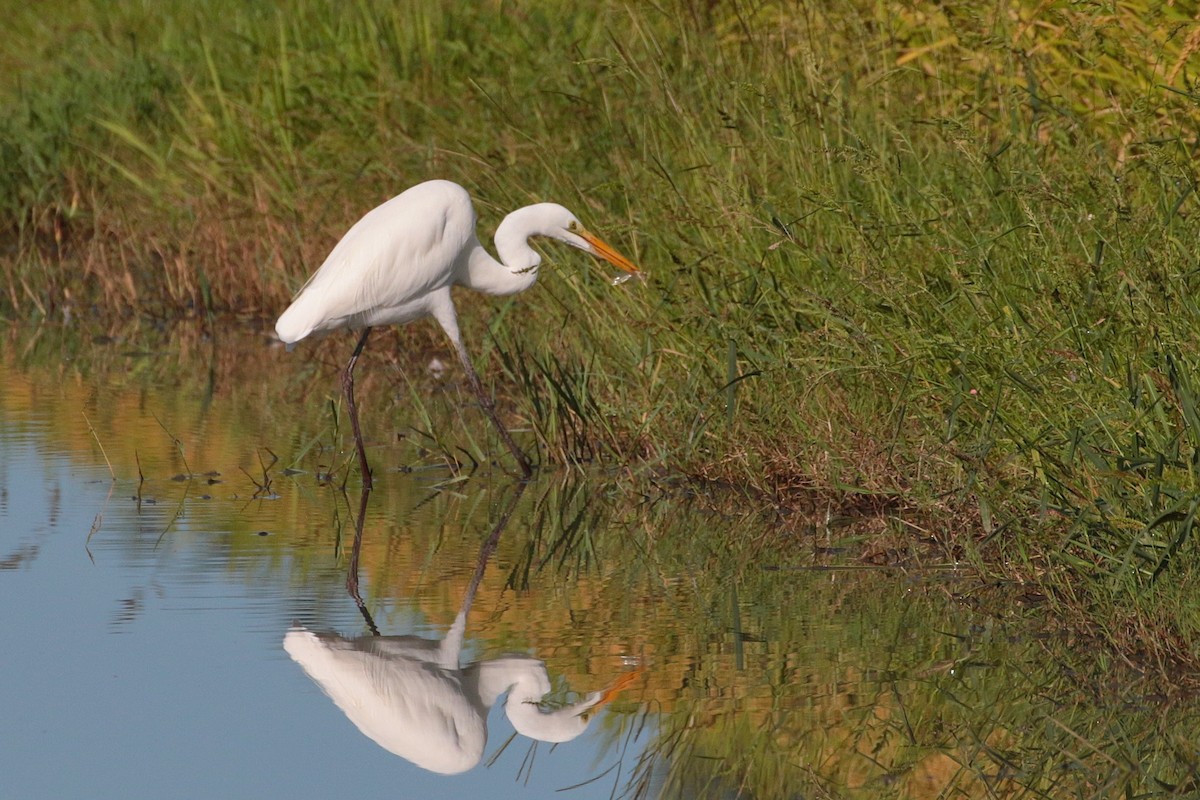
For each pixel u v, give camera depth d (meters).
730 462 12.49
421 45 20.62
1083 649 8.63
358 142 19.78
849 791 6.93
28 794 6.81
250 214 20.00
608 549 10.92
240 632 8.93
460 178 17.72
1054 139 12.68
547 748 7.47
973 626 9.09
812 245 12.08
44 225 23.55
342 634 8.93
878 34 15.02
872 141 12.94
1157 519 7.88
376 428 14.83
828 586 9.96
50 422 14.75
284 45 21.44
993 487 9.56
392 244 12.87
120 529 11.09
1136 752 7.30
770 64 14.04
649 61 15.06
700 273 12.71
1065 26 13.32
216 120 22.11
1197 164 11.23
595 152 16.27
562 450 13.50
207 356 18.39
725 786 7.02
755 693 8.06
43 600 9.44
